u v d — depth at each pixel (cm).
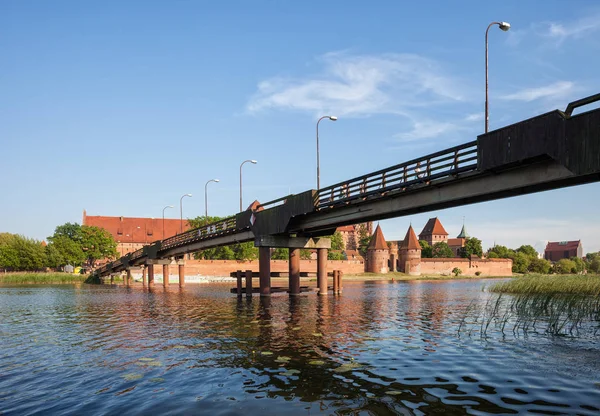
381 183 2909
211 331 2283
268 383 1291
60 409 1115
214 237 5616
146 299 4734
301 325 2483
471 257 16750
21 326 2620
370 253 15825
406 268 15700
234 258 12862
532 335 2080
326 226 3828
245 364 1525
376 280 12912
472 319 2764
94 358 1688
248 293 4538
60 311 3488
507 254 19212
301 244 4588
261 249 4484
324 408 1074
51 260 11844
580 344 1852
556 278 4331
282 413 1044
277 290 4688
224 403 1124
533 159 2005
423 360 1569
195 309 3478
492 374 1373
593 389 1214
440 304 3988
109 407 1119
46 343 2027
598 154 1694
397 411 1048
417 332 2222
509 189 2206
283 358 1609
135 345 1936
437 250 18938
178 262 7619
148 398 1182
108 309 3609
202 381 1327
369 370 1427
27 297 5225
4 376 1437
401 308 3572
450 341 1950
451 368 1450
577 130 1770
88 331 2380
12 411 1107
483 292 5931
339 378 1334
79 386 1309
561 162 1830
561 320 2511
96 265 14000
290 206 3912
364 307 3612
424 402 1111
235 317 2883
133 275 10525
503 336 2064
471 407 1071
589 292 3538
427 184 2586
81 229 13475
